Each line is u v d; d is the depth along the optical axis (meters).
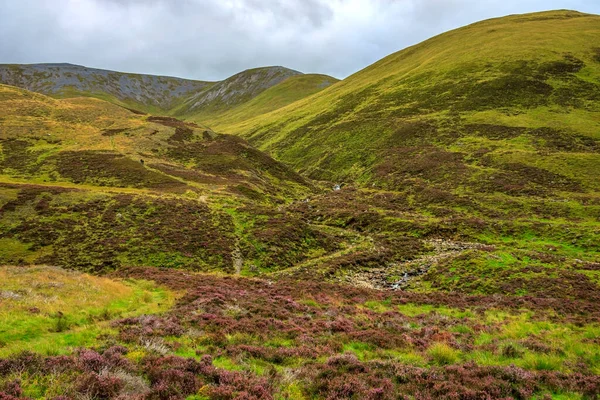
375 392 10.34
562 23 171.62
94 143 95.88
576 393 10.91
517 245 47.28
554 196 64.25
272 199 82.69
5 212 50.12
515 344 15.19
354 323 19.16
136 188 70.88
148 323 16.47
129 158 86.56
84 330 14.98
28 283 20.89
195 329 16.14
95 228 48.84
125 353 12.51
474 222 56.12
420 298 27.48
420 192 76.75
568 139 87.81
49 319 15.87
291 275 38.38
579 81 116.56
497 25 189.25
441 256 44.66
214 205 62.81
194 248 45.28
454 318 21.33
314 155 126.62
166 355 12.52
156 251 43.72
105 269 39.91
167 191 69.25
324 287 30.39
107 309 18.62
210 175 87.31
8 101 116.81
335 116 152.50
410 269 40.62
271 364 12.79
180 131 117.38
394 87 156.62
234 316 18.95
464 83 132.25
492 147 89.94
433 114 119.75
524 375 11.77
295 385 11.01
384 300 27.20
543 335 17.30
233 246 47.12
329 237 55.12
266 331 16.73
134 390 9.80
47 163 80.25
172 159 96.19
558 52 135.62
